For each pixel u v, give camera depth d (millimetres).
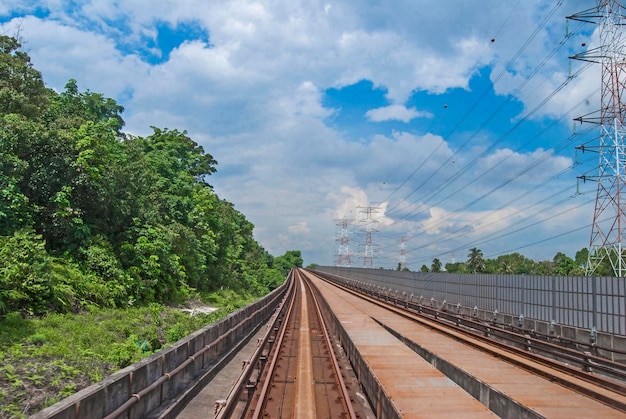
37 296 12398
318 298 43688
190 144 39750
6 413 6762
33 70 18969
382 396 8805
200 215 30406
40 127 15758
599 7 23109
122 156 22641
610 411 8477
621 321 13453
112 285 16125
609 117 22875
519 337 16766
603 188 23234
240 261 45875
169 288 21422
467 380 10594
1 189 13883
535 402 9008
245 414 9133
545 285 17422
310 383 12000
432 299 31203
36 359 9094
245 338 17141
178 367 8773
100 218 18344
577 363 13242
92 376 8945
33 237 13523
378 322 22234
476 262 68562
